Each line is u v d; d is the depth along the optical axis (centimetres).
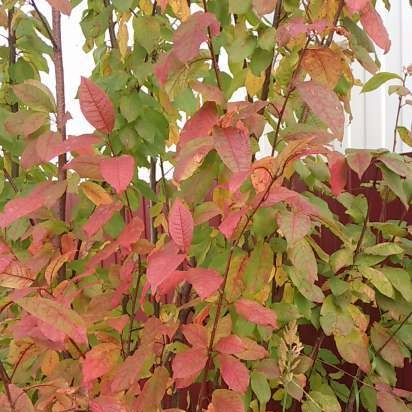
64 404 101
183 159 102
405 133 152
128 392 110
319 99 103
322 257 129
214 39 143
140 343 119
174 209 94
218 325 109
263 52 126
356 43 131
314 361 149
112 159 101
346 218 181
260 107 106
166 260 89
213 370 138
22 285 105
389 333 145
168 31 155
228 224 96
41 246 126
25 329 99
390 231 141
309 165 134
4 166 162
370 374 144
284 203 119
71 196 151
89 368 106
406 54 193
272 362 130
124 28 152
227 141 101
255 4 113
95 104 109
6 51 168
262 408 136
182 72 118
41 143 117
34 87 126
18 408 91
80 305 128
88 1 174
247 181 115
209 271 96
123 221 137
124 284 116
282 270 135
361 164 123
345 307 136
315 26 102
